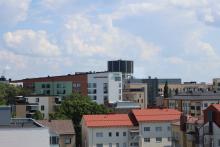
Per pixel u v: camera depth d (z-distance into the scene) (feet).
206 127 345.92
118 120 480.23
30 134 189.67
